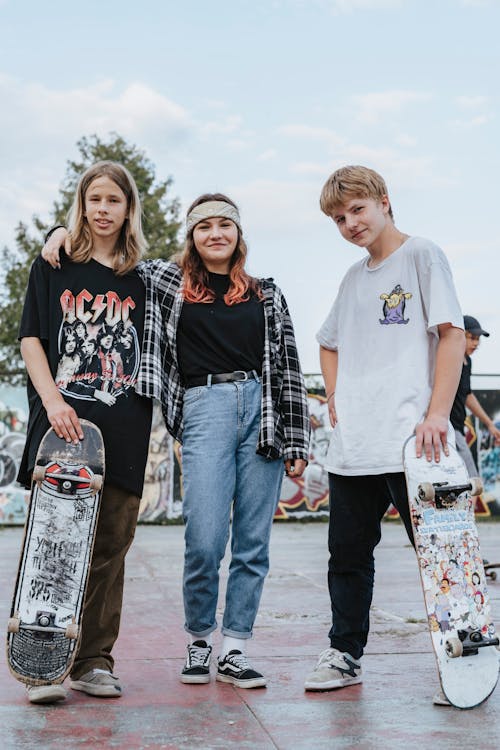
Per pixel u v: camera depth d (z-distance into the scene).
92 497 2.96
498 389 14.20
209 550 3.15
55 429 2.96
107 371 3.12
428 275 3.08
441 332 3.06
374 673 3.28
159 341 3.25
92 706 2.82
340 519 3.18
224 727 2.58
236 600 3.23
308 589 5.62
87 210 3.16
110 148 29.06
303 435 3.36
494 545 8.93
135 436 3.13
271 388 3.29
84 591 2.92
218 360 3.26
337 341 3.43
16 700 2.89
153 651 3.71
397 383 3.08
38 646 2.87
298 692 3.01
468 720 2.65
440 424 2.97
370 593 3.19
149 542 9.84
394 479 3.08
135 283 3.25
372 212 3.15
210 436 3.21
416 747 2.38
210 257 3.29
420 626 4.23
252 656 3.60
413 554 8.23
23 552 2.91
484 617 2.90
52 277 3.17
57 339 3.12
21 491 13.09
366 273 3.25
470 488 2.97
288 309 3.48
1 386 13.15
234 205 3.35
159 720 2.66
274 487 3.30
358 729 2.56
